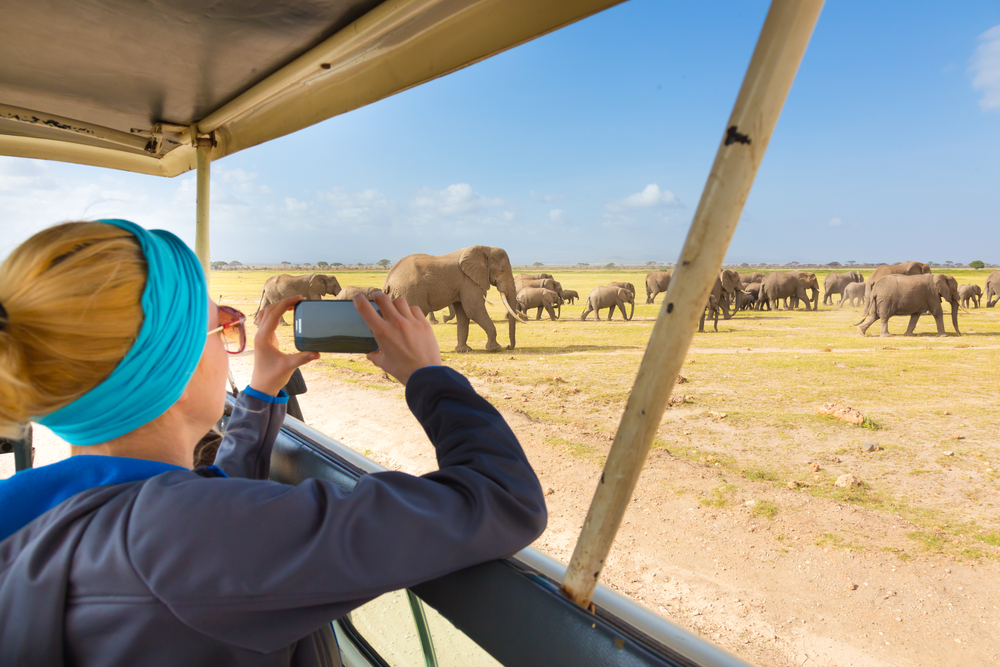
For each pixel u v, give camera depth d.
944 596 2.71
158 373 0.50
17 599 0.47
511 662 0.64
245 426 0.89
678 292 0.50
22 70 1.46
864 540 3.43
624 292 21.47
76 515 0.50
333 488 0.52
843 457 5.51
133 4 1.10
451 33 1.01
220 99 1.67
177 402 0.59
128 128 1.98
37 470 0.56
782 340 14.91
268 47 1.29
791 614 2.60
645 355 0.53
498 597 0.68
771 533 3.59
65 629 0.47
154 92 1.62
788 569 3.08
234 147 1.85
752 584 2.91
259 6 1.09
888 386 8.96
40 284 0.44
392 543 0.49
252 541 0.46
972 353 11.99
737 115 0.46
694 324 0.51
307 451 1.13
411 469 4.77
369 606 1.08
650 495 4.38
